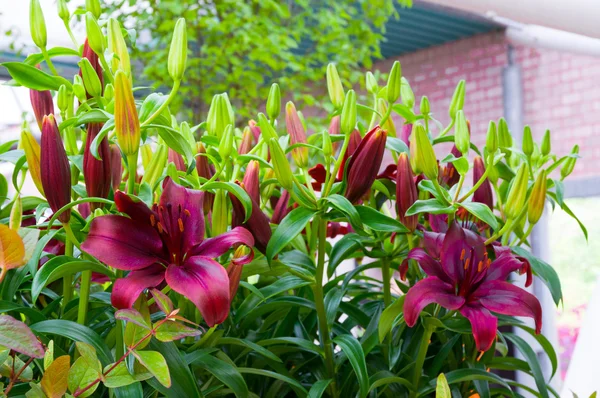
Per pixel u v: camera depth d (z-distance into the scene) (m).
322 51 5.02
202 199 0.72
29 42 4.60
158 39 4.82
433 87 6.18
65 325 0.69
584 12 2.76
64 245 0.88
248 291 0.93
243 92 4.91
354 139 0.91
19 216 0.59
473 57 5.87
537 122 5.68
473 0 2.81
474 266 0.80
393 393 0.89
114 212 0.77
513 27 5.28
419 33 5.82
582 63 5.41
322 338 0.84
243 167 0.97
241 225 0.78
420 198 0.95
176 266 0.68
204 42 5.11
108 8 4.30
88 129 0.73
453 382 0.85
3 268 0.56
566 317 6.45
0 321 0.56
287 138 0.91
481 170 0.95
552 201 1.03
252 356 0.90
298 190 0.82
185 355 0.73
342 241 0.94
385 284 0.92
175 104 4.70
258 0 4.56
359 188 0.79
